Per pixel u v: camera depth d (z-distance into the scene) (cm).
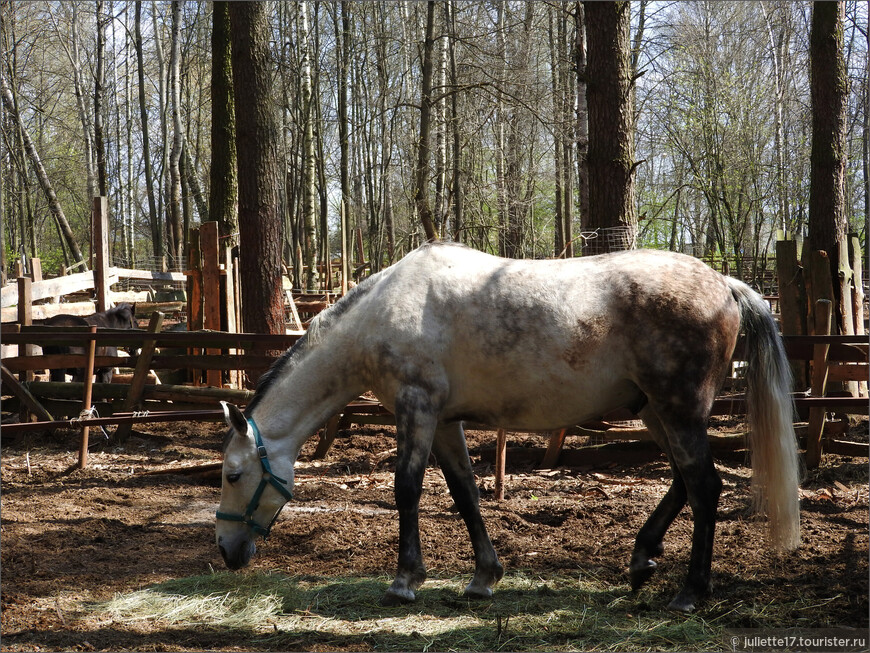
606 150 839
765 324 407
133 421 675
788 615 370
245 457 412
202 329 996
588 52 848
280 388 425
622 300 390
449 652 343
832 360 694
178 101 2225
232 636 364
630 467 703
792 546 399
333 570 459
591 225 855
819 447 672
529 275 402
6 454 776
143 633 367
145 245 4478
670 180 2759
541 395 399
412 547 402
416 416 397
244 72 977
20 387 808
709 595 393
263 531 421
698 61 2236
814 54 1081
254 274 991
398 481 398
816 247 1093
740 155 2070
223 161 1237
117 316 1038
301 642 355
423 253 420
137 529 541
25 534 518
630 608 392
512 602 405
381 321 409
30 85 3259
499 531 523
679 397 385
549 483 657
